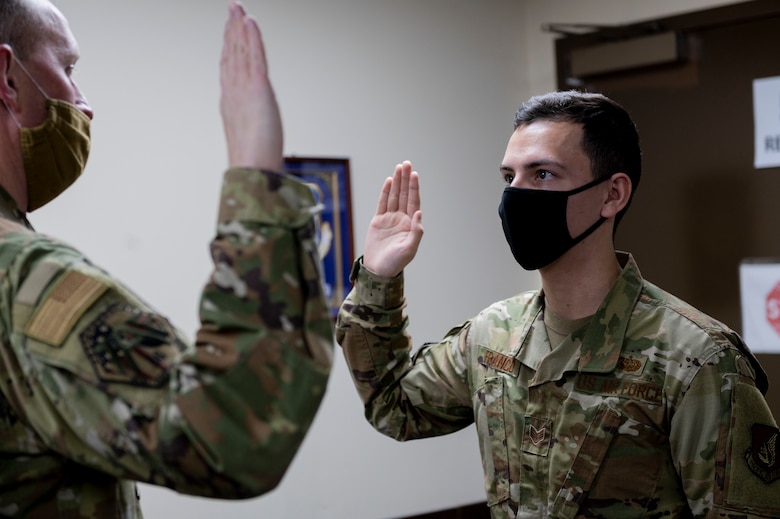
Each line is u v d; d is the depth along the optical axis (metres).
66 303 0.91
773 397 3.48
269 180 0.93
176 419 0.87
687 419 1.40
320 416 3.55
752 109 3.51
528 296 1.71
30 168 1.10
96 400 0.89
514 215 1.55
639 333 1.49
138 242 3.16
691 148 3.67
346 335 1.67
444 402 1.71
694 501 1.40
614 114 1.55
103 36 3.11
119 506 1.04
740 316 3.55
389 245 1.64
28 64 1.08
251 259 0.91
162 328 0.95
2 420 0.93
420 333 3.85
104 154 3.10
